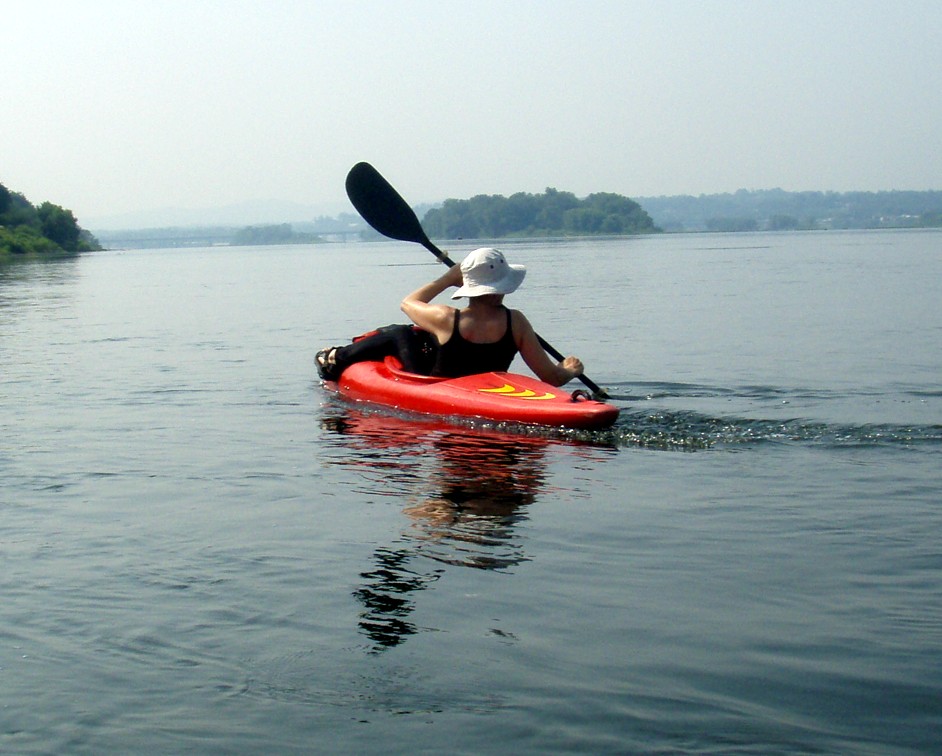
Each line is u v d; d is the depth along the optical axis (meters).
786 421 6.84
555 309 16.77
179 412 7.52
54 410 7.62
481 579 3.80
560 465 5.71
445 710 2.79
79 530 4.45
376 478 5.41
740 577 3.80
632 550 4.14
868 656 3.08
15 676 3.01
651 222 148.75
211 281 31.52
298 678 2.99
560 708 2.79
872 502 4.84
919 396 7.91
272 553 4.11
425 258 56.84
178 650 3.18
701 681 2.93
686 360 10.22
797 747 2.57
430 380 7.57
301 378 9.29
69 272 41.25
